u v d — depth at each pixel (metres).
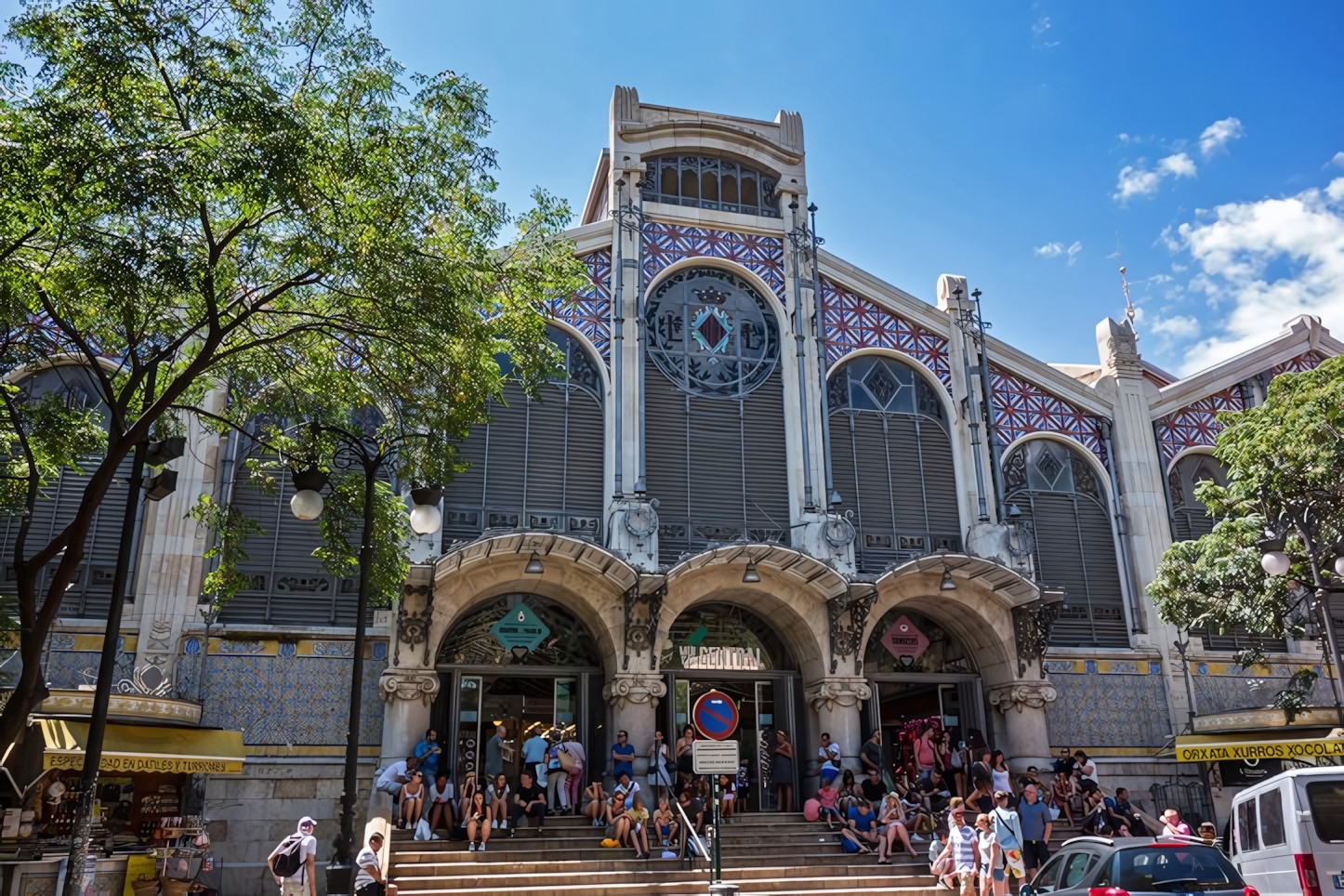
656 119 25.89
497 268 15.28
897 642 23.97
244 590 20.55
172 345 13.23
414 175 13.98
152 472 20.58
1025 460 26.03
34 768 15.41
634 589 20.98
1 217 11.36
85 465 20.73
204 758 17.42
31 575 11.96
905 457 25.16
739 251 25.62
